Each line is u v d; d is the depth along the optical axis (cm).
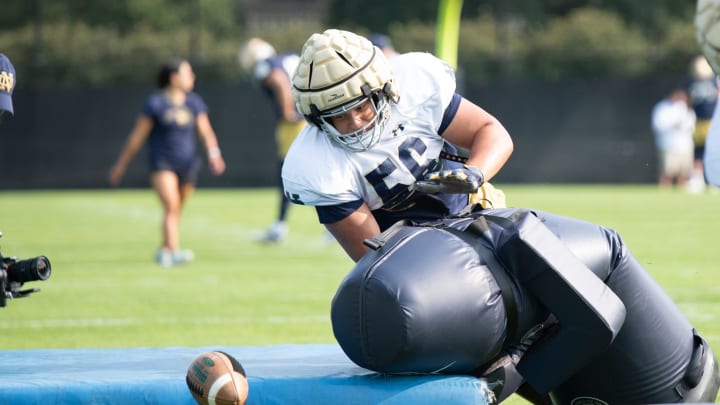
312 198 1203
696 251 3419
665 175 7188
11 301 2553
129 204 6438
